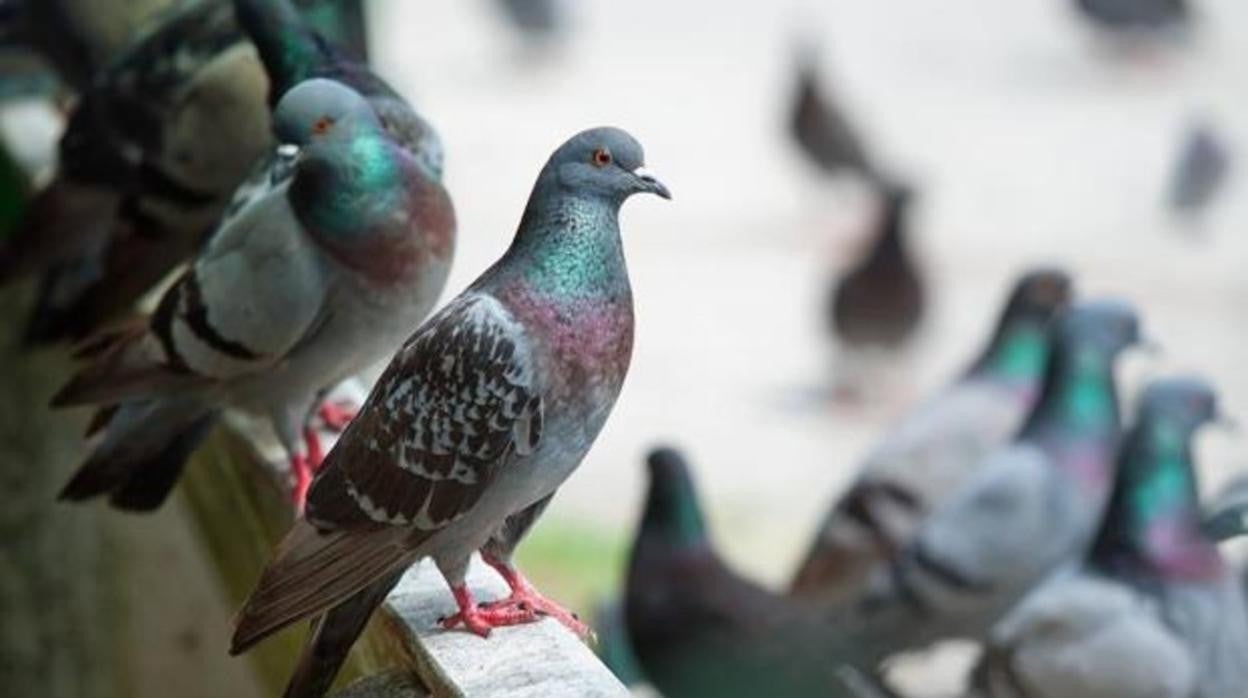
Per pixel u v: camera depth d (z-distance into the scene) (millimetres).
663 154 29672
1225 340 23266
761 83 32594
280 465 8844
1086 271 25500
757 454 21359
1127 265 25734
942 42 34375
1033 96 31781
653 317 24547
